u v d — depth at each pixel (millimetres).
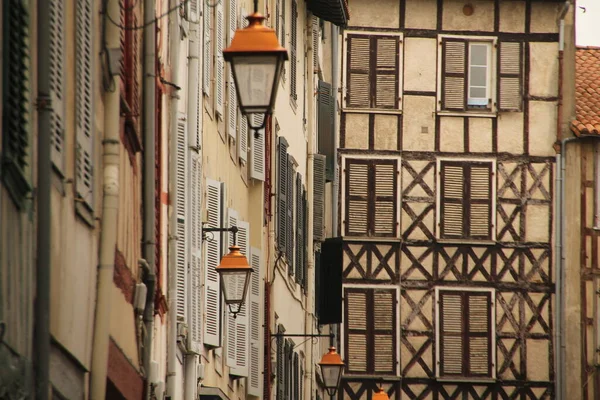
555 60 100062
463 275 98625
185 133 37938
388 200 99250
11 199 17922
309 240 79188
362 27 100188
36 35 19344
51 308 20344
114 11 25266
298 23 76125
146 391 30234
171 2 35938
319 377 87625
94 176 24062
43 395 19406
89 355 23969
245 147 53594
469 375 98000
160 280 33438
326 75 96000
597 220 98562
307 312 78375
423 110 99875
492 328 98125
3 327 17125
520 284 98375
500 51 100062
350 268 98625
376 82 99938
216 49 45781
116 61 25094
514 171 99250
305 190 78000
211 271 44312
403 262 98938
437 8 100312
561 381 97250
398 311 98312
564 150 98875
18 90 17891
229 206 49844
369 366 97938
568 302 97938
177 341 37594
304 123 78625
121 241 26766
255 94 28281
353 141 99562
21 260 18516
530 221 99000
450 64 100062
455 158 99500
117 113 25328
